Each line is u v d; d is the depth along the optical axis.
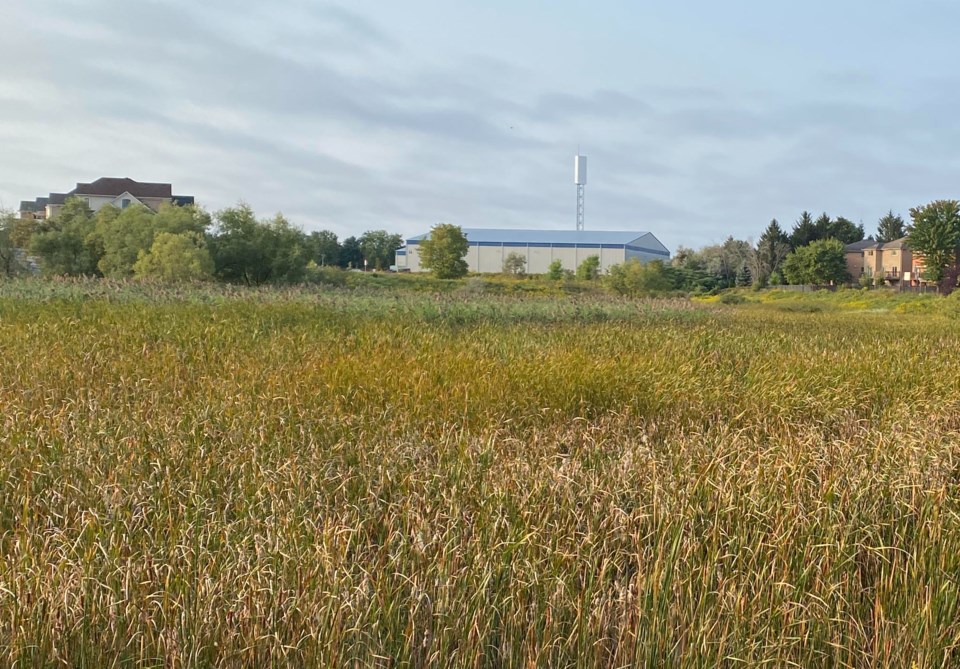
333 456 6.36
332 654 3.80
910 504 5.50
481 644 4.03
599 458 6.45
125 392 8.88
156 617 3.97
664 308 30.66
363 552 4.70
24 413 7.57
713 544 4.75
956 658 4.38
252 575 4.15
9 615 3.88
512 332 16.64
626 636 4.23
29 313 17.92
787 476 5.69
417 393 9.16
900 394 10.91
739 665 4.18
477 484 5.64
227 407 7.97
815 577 4.72
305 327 16.00
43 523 5.00
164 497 5.33
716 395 10.23
